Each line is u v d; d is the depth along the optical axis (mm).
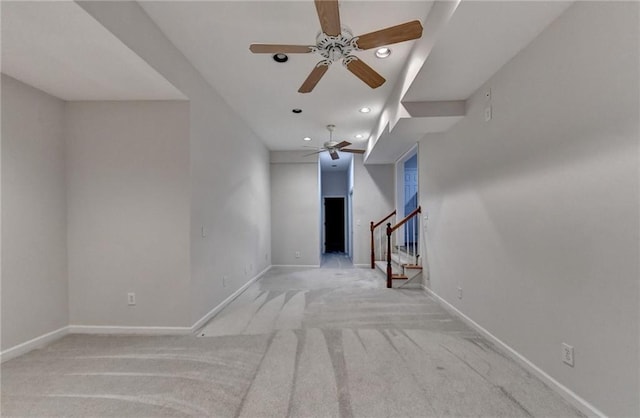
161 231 3086
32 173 2775
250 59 2963
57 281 3000
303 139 6008
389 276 4977
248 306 3971
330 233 11039
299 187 7133
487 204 2777
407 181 7348
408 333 2998
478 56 2326
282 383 2100
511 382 2084
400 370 2262
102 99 3064
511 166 2395
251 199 5312
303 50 2156
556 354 1945
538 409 1791
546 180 2014
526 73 2191
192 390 2023
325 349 2643
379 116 4578
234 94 3775
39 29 1907
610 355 1574
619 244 1518
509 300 2453
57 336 2979
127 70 2457
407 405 1845
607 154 1573
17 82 2643
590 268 1684
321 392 1988
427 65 2457
